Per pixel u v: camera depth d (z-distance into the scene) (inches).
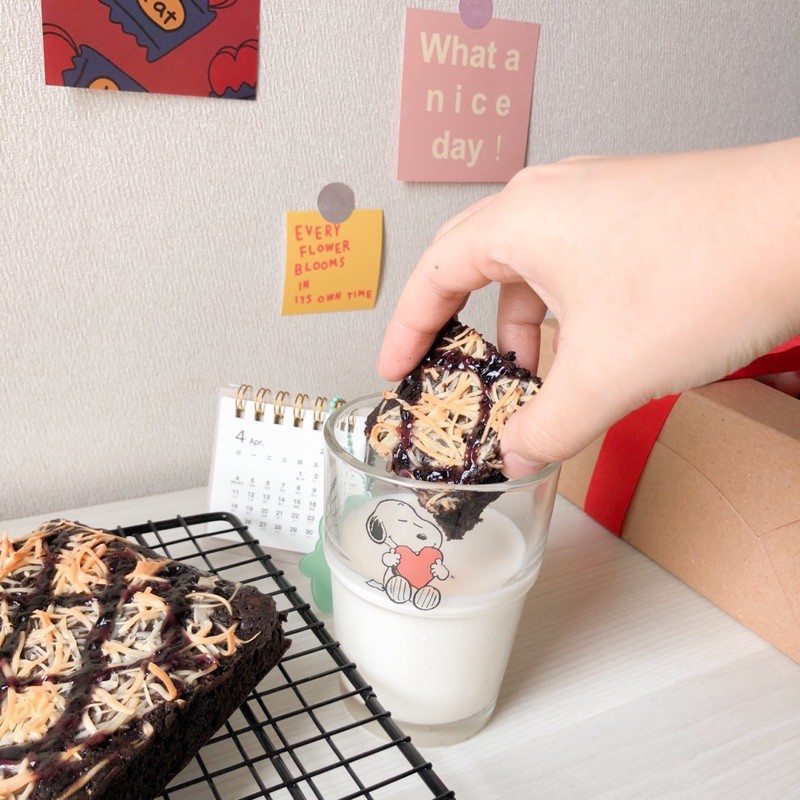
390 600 15.4
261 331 22.8
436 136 22.8
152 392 22.1
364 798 15.3
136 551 17.1
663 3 24.5
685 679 18.2
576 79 24.2
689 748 16.6
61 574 16.0
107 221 20.2
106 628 15.1
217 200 21.1
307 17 20.5
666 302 12.6
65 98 19.0
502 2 22.4
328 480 16.3
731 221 12.2
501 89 23.1
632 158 13.7
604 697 17.7
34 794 12.9
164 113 19.9
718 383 21.0
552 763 16.2
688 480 20.5
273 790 14.4
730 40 26.1
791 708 17.6
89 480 22.2
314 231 22.4
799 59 27.6
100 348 21.1
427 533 15.0
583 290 13.2
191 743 14.7
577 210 13.3
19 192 19.2
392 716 16.4
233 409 20.6
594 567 21.4
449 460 15.0
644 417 21.3
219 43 19.7
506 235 13.9
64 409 21.3
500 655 16.3
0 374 20.4
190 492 23.0
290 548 20.5
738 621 19.9
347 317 23.7
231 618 15.5
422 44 21.8
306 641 18.3
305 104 21.2
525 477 15.1
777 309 12.2
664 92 25.8
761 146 12.7
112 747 13.5
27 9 18.1
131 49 19.0
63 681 14.3
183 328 21.8
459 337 16.0
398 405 15.6
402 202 23.3
